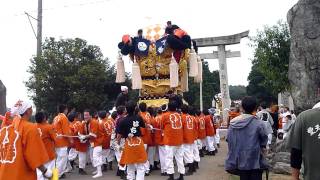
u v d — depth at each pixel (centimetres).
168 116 1168
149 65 1617
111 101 2852
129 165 1034
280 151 1252
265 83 2742
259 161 679
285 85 2436
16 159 598
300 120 461
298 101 1200
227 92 3075
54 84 2456
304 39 1200
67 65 2453
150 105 1580
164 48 1568
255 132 682
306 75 1187
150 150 1372
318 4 1195
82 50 2617
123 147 1070
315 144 445
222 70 3083
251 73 4922
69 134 1294
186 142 1261
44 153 614
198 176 1256
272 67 2441
